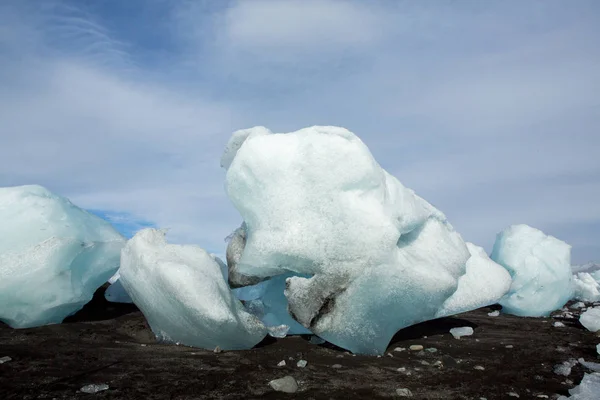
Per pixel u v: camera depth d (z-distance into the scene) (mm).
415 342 4312
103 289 5992
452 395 2824
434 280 3678
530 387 3033
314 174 3754
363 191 3742
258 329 3873
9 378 2727
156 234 4223
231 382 2871
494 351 4047
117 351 3469
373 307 3646
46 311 4070
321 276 3691
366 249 3596
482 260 4621
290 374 3105
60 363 3072
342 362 3488
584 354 3975
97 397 2512
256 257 3838
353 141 3830
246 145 4031
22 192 4500
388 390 2871
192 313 3543
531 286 6227
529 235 6602
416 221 3971
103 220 5027
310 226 3725
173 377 2912
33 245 4176
